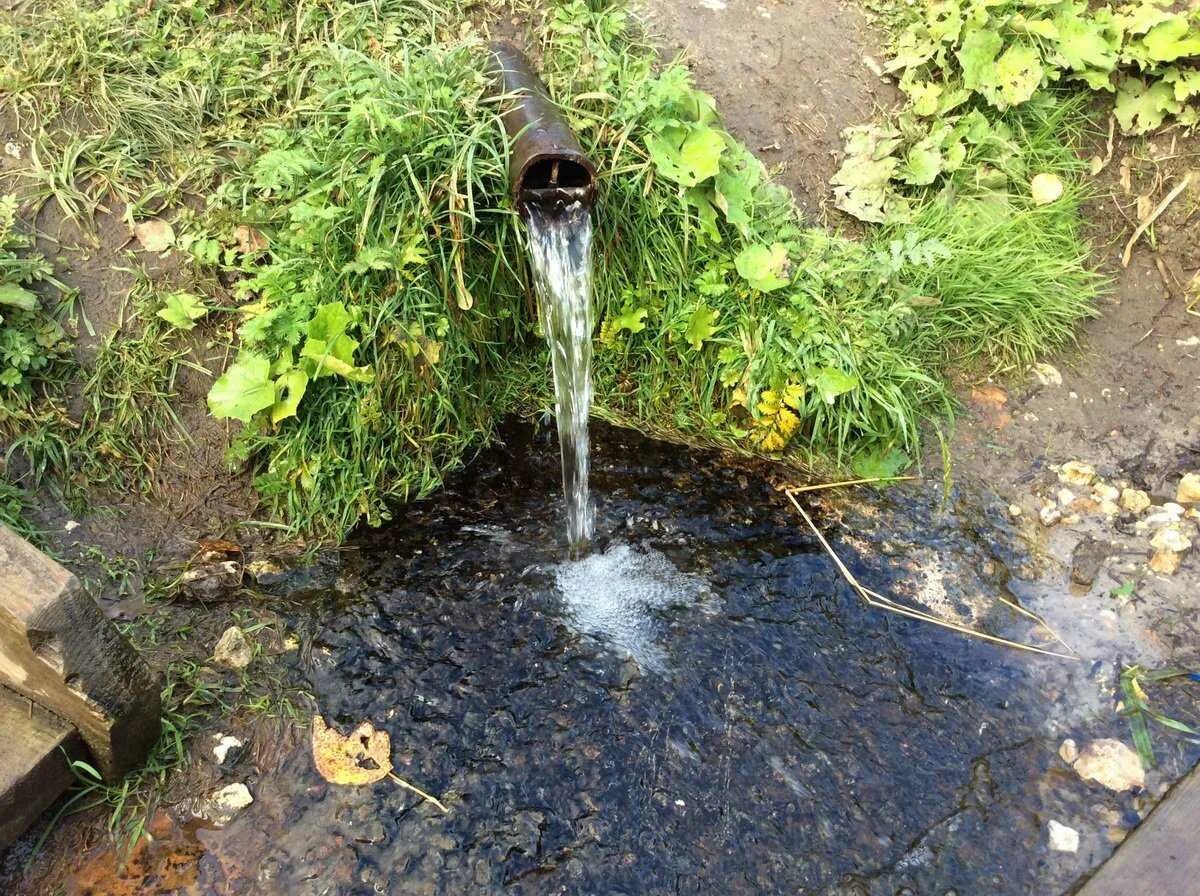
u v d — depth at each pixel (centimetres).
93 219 146
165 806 117
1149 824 114
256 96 156
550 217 138
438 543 145
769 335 149
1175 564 140
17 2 158
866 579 141
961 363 160
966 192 167
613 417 162
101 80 151
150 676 112
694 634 136
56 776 110
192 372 146
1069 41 167
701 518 149
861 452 153
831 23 177
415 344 141
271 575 140
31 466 137
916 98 168
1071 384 159
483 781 121
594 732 126
